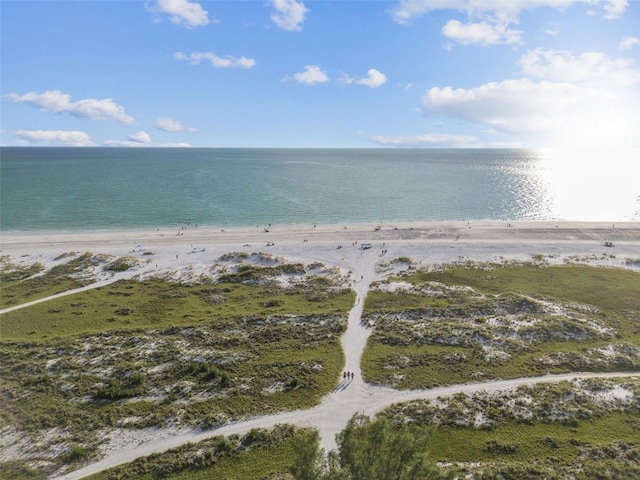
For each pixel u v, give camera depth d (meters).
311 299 69.62
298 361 49.59
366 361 49.91
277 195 164.62
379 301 68.44
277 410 41.19
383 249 93.81
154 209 136.25
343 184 198.50
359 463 21.56
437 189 186.00
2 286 74.31
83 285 75.75
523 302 64.81
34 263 84.69
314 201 153.75
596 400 41.81
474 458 34.97
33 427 38.84
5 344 53.78
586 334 55.38
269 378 46.25
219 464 34.62
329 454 23.23
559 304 64.94
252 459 35.06
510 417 39.69
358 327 59.00
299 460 22.81
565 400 41.88
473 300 67.19
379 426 22.95
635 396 42.09
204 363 48.44
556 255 90.00
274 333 56.53
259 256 87.81
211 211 135.00
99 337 55.62
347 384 45.31
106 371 47.53
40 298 69.88
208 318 62.31
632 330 57.25
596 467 33.16
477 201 157.88
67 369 47.94
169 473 33.72
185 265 84.75
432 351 51.75
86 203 143.50
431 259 87.56
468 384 45.12
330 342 54.44
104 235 104.38
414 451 21.89
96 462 35.03
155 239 101.00
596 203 156.12
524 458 34.81
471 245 96.12
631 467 33.03
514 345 52.59
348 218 128.88
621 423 38.75
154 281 77.88
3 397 43.00
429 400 42.28
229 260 87.25
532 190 185.50
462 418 39.53
